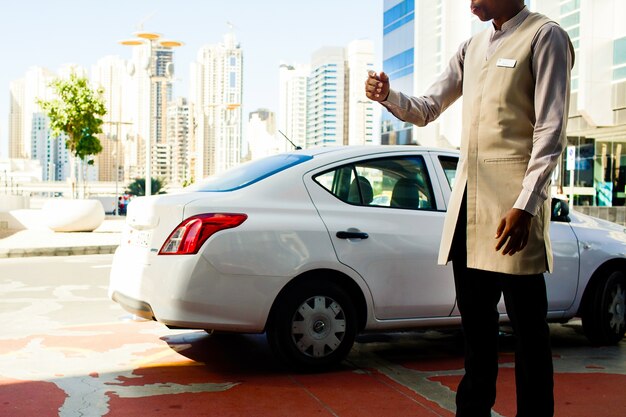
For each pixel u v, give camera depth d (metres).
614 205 32.78
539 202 2.39
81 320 6.55
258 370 4.61
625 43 31.09
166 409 3.70
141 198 4.72
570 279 5.37
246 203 4.40
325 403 3.84
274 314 4.42
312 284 4.47
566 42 2.49
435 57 44.22
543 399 2.60
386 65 53.66
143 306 4.38
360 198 4.77
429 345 5.57
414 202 4.95
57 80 28.70
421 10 45.56
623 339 5.94
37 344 5.38
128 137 52.41
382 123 52.44
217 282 4.20
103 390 4.07
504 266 2.51
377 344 5.60
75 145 28.89
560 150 2.43
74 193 28.98
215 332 5.80
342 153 4.85
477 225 2.59
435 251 4.82
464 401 2.78
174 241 4.26
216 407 3.75
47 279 9.68
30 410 3.66
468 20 40.44
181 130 138.75
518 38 2.55
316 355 4.49
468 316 2.76
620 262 5.65
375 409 3.73
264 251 4.30
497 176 2.55
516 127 2.54
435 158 5.18
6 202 25.27
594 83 31.89
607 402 3.93
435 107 2.90
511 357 5.14
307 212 4.53
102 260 12.47
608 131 33.12
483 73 2.64
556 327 6.55
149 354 5.06
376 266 4.63
